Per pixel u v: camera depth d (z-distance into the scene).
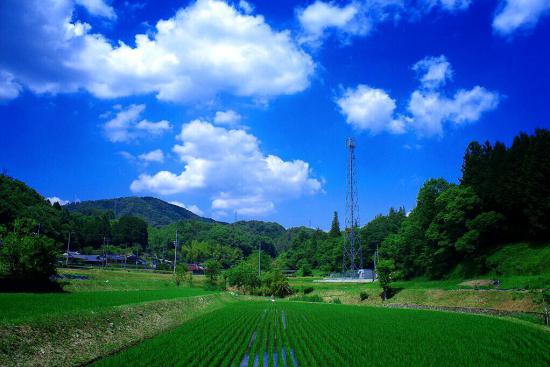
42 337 21.72
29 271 49.53
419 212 102.38
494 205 81.69
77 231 159.00
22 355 19.23
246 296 112.69
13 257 49.12
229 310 60.78
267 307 71.06
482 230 78.56
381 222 167.00
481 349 27.33
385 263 85.69
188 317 45.91
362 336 33.97
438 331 36.56
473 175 96.19
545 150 71.56
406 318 49.00
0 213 102.62
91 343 24.50
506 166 84.69
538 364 22.62
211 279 117.81
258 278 125.00
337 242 179.25
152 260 184.62
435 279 93.19
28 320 22.47
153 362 21.64
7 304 31.92
